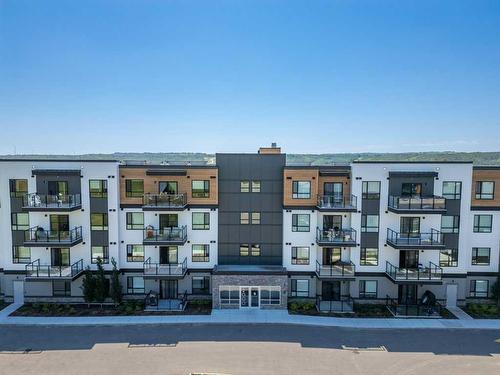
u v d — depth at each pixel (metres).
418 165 30.14
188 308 29.47
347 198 30.23
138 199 30.88
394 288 30.88
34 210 28.98
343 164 32.22
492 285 30.92
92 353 22.27
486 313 28.94
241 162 31.23
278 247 31.61
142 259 31.25
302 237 31.09
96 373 20.03
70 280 29.28
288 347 23.11
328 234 29.83
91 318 27.39
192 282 31.70
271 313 28.58
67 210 29.12
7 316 27.81
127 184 30.88
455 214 30.39
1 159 30.20
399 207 29.05
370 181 30.23
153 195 29.84
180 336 24.56
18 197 30.50
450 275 30.70
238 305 29.69
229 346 23.17
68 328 25.84
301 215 31.08
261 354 22.17
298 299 31.22
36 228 29.78
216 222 31.38
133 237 31.14
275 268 30.70
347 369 20.58
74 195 29.78
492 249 30.91
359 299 31.03
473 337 24.78
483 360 21.67
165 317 27.61
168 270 29.88
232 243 31.58
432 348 23.16
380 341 24.06
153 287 31.41
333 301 30.91
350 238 29.83
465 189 30.11
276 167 31.31
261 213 31.47
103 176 30.41
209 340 24.00
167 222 31.30
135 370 20.34
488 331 25.75
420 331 25.66
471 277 31.19
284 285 29.61
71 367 20.64
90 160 30.27
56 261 30.86
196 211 31.25
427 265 30.62
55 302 30.78
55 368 20.53
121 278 31.31
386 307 29.89
